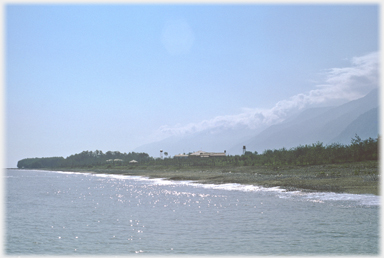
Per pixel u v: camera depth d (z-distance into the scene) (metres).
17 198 43.47
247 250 17.03
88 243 19.47
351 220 21.98
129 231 22.14
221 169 80.25
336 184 37.34
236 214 26.44
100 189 56.62
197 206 31.67
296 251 16.48
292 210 26.52
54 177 117.56
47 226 24.41
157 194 44.22
